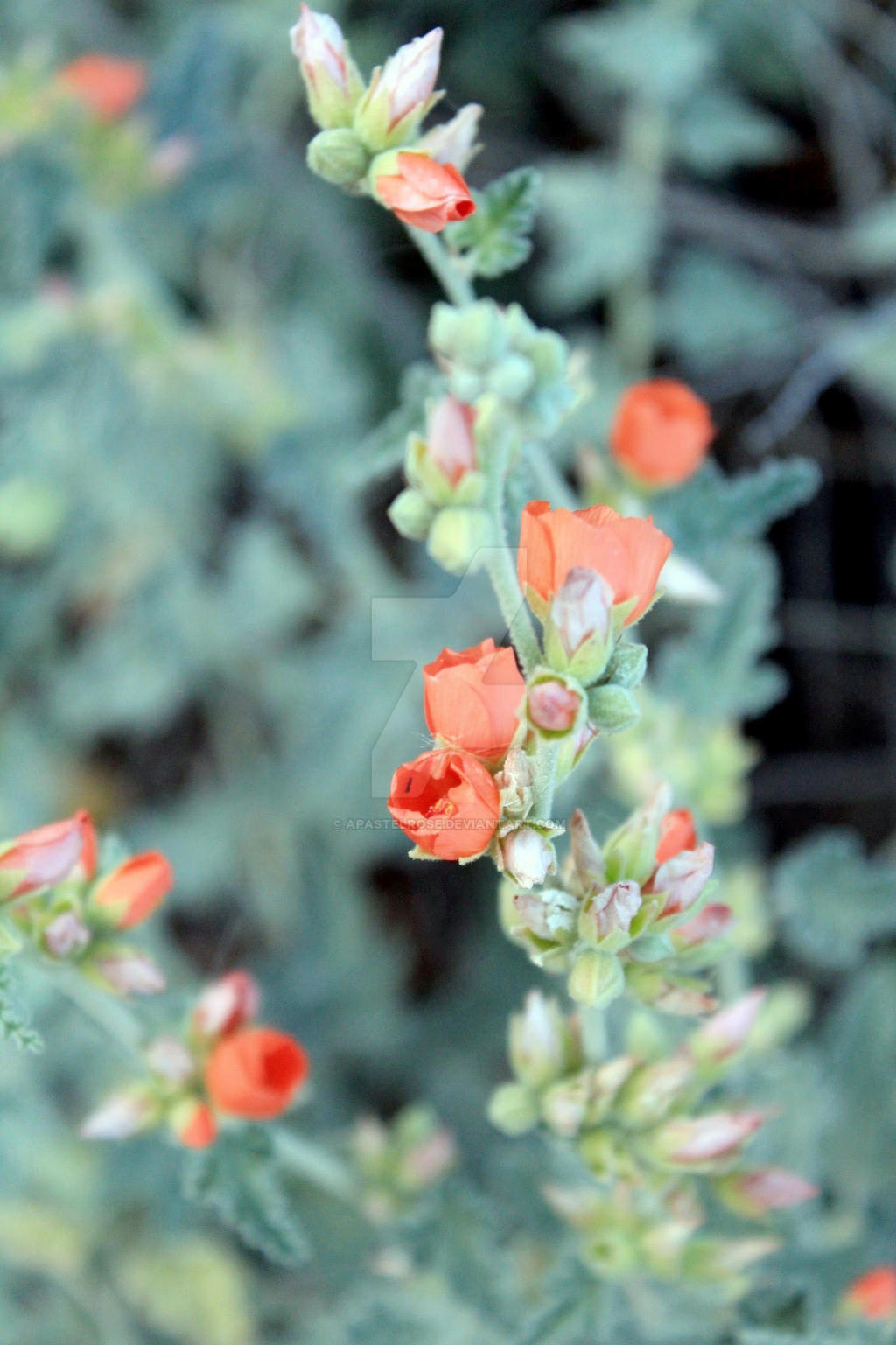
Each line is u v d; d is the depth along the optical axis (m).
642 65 0.59
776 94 0.69
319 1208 0.51
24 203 0.54
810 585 0.68
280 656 0.67
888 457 0.68
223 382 0.61
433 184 0.38
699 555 0.44
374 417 0.68
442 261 0.40
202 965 0.67
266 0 0.66
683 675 0.47
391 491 0.64
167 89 0.56
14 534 0.61
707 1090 0.42
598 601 0.35
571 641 0.35
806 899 0.49
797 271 0.69
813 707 0.68
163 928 0.61
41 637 0.65
